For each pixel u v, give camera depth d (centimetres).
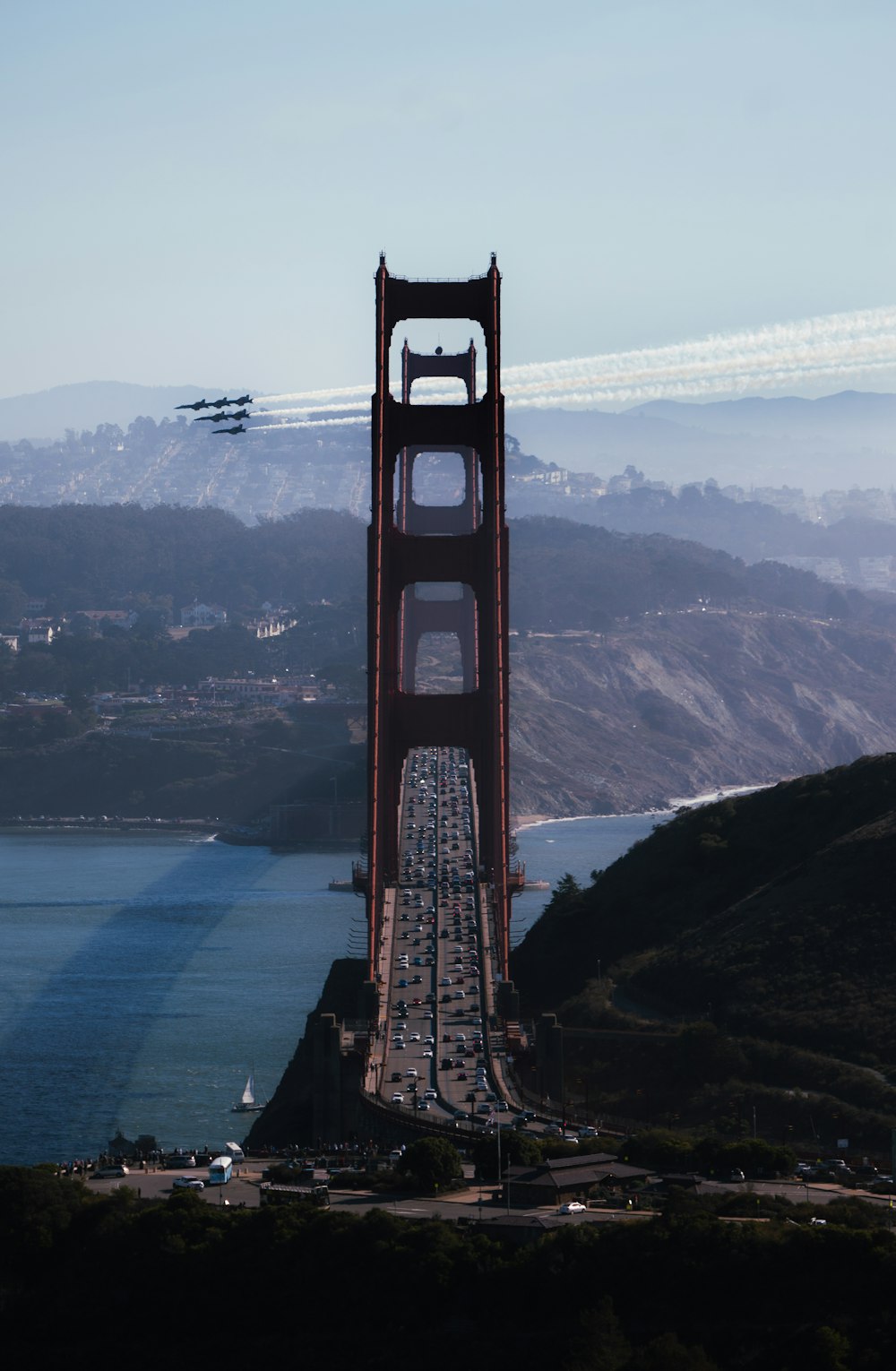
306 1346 15238
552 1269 15250
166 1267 16012
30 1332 15900
